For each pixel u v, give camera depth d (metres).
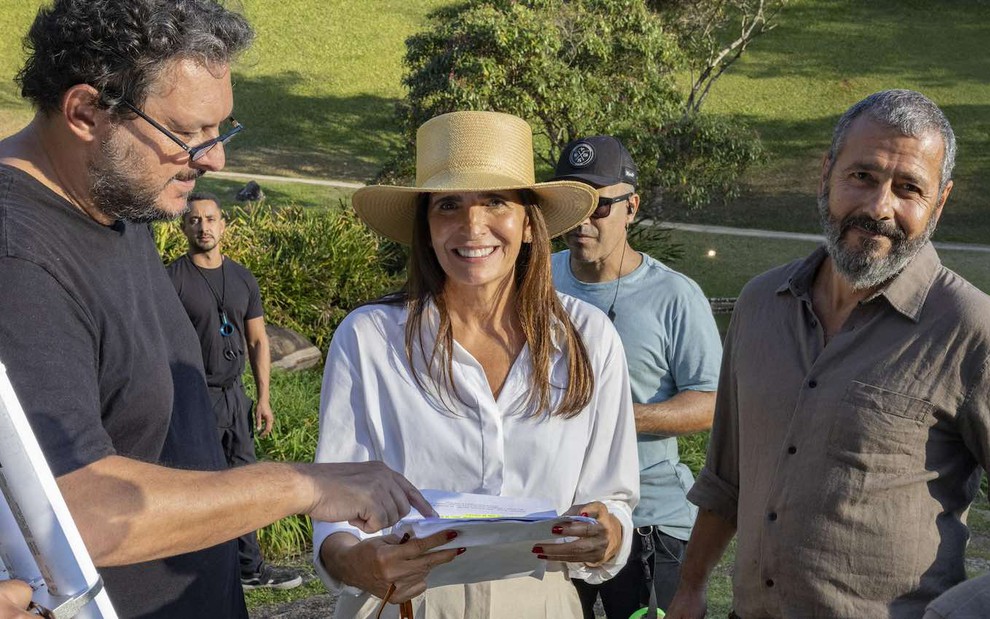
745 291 2.55
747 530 2.47
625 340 3.21
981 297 2.24
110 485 1.64
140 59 1.78
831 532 2.27
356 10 32.75
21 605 1.27
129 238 2.06
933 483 2.27
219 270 5.51
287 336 10.32
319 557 2.25
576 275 3.37
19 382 1.65
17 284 1.71
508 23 13.99
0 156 1.87
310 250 11.48
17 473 1.29
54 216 1.83
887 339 2.28
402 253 12.39
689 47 20.08
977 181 23.84
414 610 2.28
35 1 30.50
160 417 2.02
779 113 27.83
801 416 2.34
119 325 1.90
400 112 15.36
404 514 1.99
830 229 2.32
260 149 23.97
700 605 2.77
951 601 1.64
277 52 29.80
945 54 31.25
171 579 2.04
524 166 2.39
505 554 2.13
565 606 2.38
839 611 2.27
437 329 2.36
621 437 2.44
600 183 3.21
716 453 2.71
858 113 2.33
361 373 2.37
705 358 3.19
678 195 15.19
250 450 5.59
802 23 33.12
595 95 14.20
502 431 2.33
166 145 1.84
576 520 2.00
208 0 1.91
